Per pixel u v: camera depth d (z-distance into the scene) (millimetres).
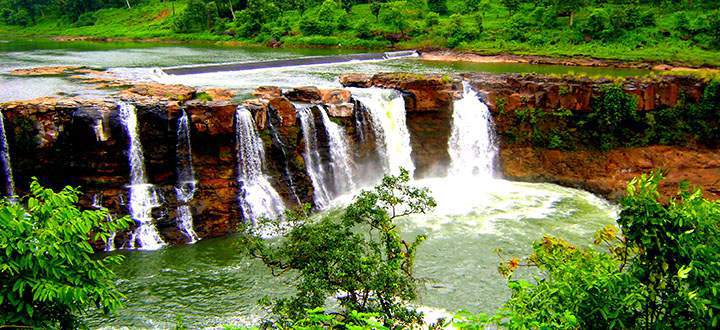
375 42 77312
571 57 63375
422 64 59281
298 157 28688
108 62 55094
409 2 86875
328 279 12820
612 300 8531
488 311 18266
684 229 8453
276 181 27922
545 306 8523
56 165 24516
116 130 24672
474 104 33719
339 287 12930
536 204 28734
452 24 74062
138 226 24219
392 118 32562
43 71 41438
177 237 24297
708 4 70812
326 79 44562
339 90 31656
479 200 29016
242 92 30875
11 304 8586
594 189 31234
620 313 8523
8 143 23672
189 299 19078
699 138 33062
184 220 24953
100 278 9609
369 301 13477
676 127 33188
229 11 96938
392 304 13570
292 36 83375
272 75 46719
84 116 24000
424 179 33531
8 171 23969
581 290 8633
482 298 19094
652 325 8758
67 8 109125
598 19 67375
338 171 30578
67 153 24438
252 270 21109
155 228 24359
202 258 22469
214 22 92688
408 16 83250
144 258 22516
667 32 65562
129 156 25094
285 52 71938
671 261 8539
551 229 25359
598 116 32906
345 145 30875
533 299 8891
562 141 33438
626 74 53188
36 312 8805
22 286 8211
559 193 30750
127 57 61094
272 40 82250
